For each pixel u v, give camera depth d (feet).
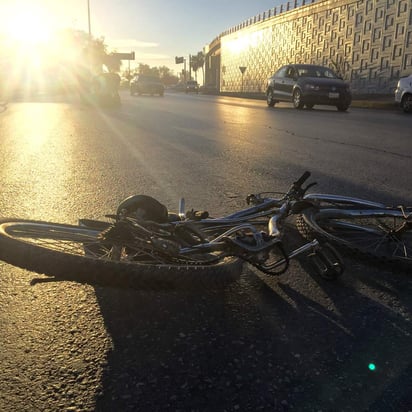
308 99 58.49
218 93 170.71
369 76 111.55
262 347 6.41
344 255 9.30
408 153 23.88
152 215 8.21
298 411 5.16
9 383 5.49
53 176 17.35
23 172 17.98
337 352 6.33
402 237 9.96
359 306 7.67
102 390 5.44
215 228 8.89
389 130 34.73
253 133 31.96
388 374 5.86
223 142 27.25
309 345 6.49
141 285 5.81
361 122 41.39
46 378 5.61
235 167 19.67
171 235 7.66
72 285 8.05
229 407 5.21
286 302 7.75
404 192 15.67
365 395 5.45
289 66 64.54
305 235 9.73
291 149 24.91
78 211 12.82
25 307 7.30
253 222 9.64
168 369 5.86
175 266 6.12
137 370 5.82
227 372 5.83
